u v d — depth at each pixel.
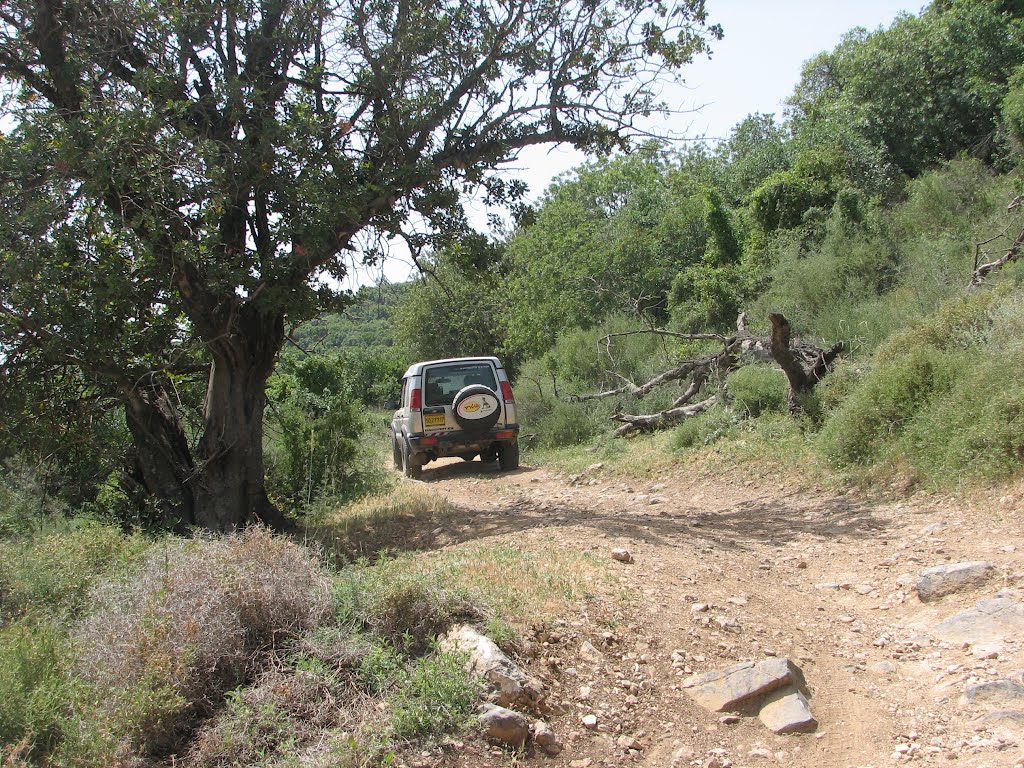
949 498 7.23
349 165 8.79
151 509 9.27
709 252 22.28
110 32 8.47
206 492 9.24
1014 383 7.34
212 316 8.61
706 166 28.66
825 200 19.36
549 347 25.09
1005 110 19.64
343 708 3.75
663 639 4.89
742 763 3.76
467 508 10.45
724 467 10.52
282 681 3.87
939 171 20.17
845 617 5.54
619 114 9.58
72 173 7.48
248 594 4.37
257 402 9.46
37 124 7.50
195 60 8.98
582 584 5.52
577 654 4.56
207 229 7.93
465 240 9.85
